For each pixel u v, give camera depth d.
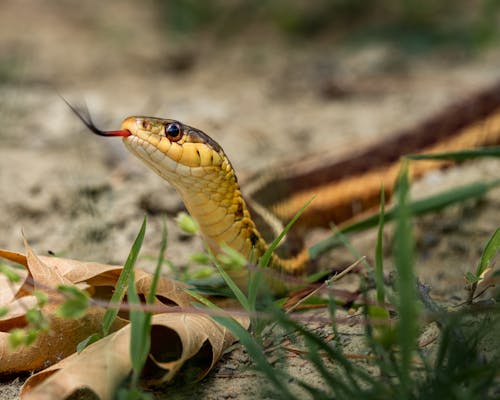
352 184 7.73
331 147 8.98
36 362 4.12
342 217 7.75
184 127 5.18
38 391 3.48
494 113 8.21
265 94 13.09
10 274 3.58
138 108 11.63
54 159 8.73
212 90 13.55
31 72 14.02
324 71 14.32
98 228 6.67
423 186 7.59
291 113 11.70
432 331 4.22
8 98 10.96
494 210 6.67
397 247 3.37
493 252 4.45
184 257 6.18
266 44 17.47
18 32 17.38
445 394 3.32
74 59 15.52
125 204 7.20
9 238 6.80
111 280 4.59
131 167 8.23
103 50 16.41
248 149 9.67
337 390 3.42
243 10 18.56
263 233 5.66
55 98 11.45
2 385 4.09
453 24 16.08
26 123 10.19
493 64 13.88
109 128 10.23
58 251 6.33
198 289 4.79
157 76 14.91
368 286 5.00
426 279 5.66
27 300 4.33
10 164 8.44
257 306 4.63
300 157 8.48
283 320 3.62
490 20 14.95
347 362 3.50
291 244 5.83
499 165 7.56
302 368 4.05
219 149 5.19
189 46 17.08
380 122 10.84
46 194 7.48
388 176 7.79
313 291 4.70
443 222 6.57
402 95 12.30
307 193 7.60
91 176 7.84
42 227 6.95
